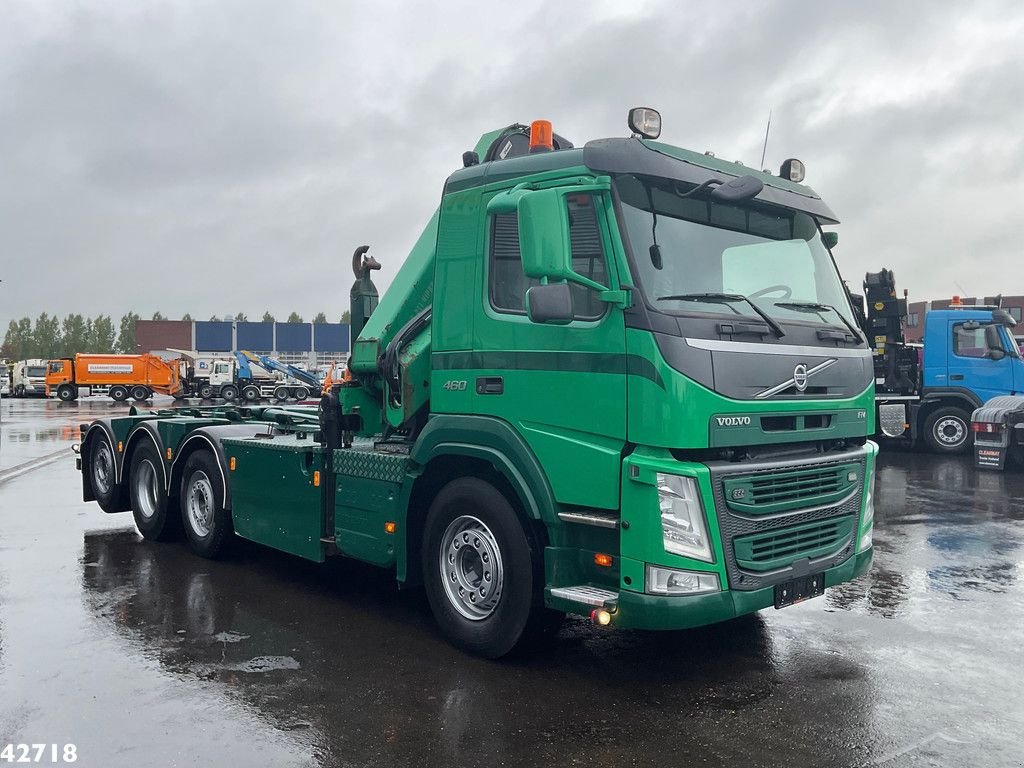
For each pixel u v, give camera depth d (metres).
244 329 74.25
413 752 3.84
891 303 16.69
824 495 4.89
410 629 5.68
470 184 5.22
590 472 4.45
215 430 7.59
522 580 4.79
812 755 3.82
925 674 4.85
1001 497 11.39
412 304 6.17
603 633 5.57
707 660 5.07
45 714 4.23
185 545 8.37
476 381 5.05
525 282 4.82
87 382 46.62
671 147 4.72
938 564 7.57
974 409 15.85
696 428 4.20
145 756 3.79
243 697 4.46
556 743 3.94
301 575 7.16
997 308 15.81
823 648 5.30
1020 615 6.04
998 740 3.99
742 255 4.91
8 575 7.09
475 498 5.00
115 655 5.11
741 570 4.38
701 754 3.83
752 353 4.47
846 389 5.10
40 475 13.70
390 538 5.48
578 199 4.55
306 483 6.23
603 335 4.43
